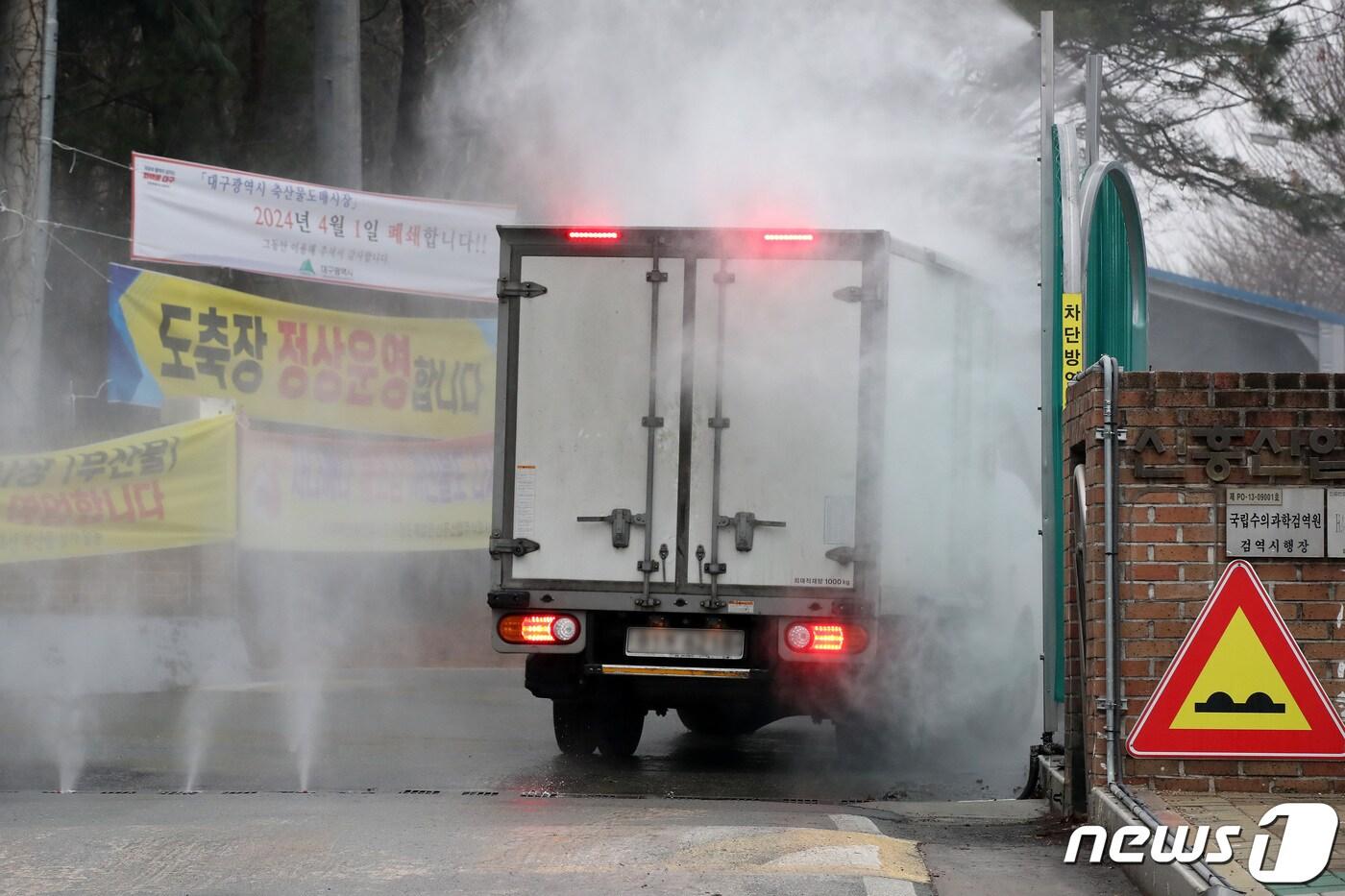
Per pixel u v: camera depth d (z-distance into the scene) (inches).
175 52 1678.2
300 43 1914.4
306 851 547.5
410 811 634.2
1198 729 571.5
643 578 816.9
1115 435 582.2
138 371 1250.6
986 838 603.2
